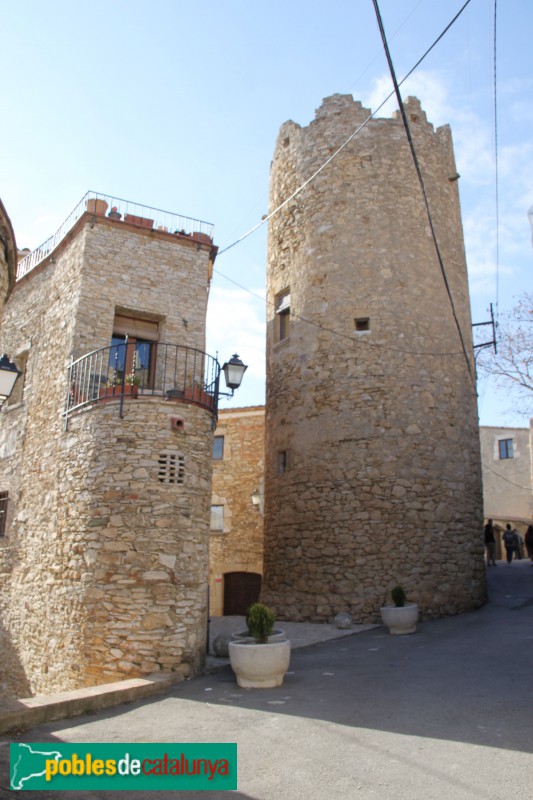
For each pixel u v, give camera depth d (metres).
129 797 4.51
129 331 11.13
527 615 11.46
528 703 6.07
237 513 18.14
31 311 12.98
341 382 13.34
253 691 7.30
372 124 14.71
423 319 13.72
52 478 10.37
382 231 13.98
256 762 4.99
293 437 13.80
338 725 5.78
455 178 15.42
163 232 11.52
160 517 8.72
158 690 7.62
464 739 5.22
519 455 29.39
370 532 12.35
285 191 15.76
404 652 9.01
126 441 9.01
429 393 13.32
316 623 12.30
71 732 5.96
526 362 18.09
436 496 12.77
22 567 10.95
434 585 12.25
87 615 8.55
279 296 15.54
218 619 14.15
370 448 12.79
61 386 10.73
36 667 9.64
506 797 4.15
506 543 21.14
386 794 4.29
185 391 9.55
